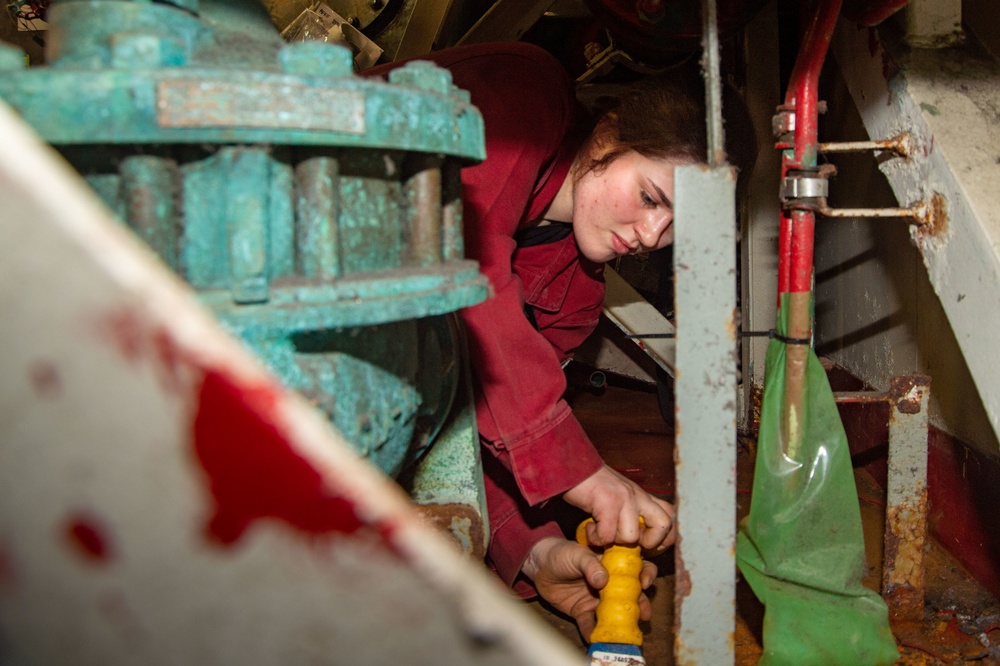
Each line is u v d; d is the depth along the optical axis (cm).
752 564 122
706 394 90
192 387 34
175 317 34
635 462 228
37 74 58
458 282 76
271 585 35
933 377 171
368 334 78
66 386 33
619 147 135
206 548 34
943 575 153
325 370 74
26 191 32
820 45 108
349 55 68
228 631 35
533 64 133
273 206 67
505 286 122
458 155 75
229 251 64
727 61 224
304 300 66
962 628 131
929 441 173
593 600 132
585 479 122
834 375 240
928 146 115
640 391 313
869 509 186
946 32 127
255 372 35
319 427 36
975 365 108
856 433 219
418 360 93
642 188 134
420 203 77
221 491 34
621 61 210
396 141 67
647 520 125
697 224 87
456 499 116
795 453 118
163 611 34
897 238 192
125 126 58
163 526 34
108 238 33
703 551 92
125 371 33
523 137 127
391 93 67
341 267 72
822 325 258
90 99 58
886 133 129
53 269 32
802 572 118
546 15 237
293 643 35
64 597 34
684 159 131
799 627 115
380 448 85
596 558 124
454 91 78
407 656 36
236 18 81
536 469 119
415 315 70
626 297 211
